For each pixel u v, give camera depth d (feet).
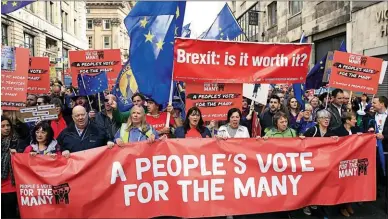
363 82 20.70
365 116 22.36
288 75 18.66
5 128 15.97
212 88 18.98
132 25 18.75
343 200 16.67
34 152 14.94
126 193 14.88
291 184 16.15
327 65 29.78
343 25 57.16
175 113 20.07
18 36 92.94
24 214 14.34
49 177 14.34
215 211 15.43
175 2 18.79
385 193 19.36
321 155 16.49
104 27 262.67
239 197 15.66
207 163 15.60
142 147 15.16
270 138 16.19
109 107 21.26
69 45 143.84
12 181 15.93
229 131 17.74
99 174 14.67
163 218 16.71
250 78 18.38
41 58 25.40
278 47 18.43
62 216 14.44
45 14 119.03
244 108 25.94
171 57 18.79
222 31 28.35
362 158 16.97
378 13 47.34
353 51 53.62
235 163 15.80
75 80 25.86
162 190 15.24
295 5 77.56
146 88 18.93
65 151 14.66
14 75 18.10
